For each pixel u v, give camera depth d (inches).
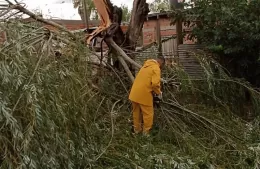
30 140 150.1
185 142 216.5
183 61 316.2
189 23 337.1
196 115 246.5
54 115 164.2
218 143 225.3
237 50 294.5
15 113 157.9
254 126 244.8
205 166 195.0
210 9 299.9
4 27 192.5
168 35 413.4
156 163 185.9
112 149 194.5
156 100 249.0
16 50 172.9
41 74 169.2
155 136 233.0
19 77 159.9
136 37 317.1
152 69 237.9
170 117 245.0
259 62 297.4
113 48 289.3
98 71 273.9
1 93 153.6
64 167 165.5
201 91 275.4
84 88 201.2
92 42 285.0
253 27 282.7
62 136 165.5
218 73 290.7
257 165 193.3
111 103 251.9
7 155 151.8
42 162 155.9
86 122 186.5
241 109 287.4
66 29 244.8
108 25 291.7
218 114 254.2
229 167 198.5
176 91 275.0
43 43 210.2
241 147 211.8
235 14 289.0
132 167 182.9
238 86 285.7
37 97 159.6
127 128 229.5
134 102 241.9
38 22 246.8
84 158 174.4
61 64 194.1
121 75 282.2
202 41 321.1
